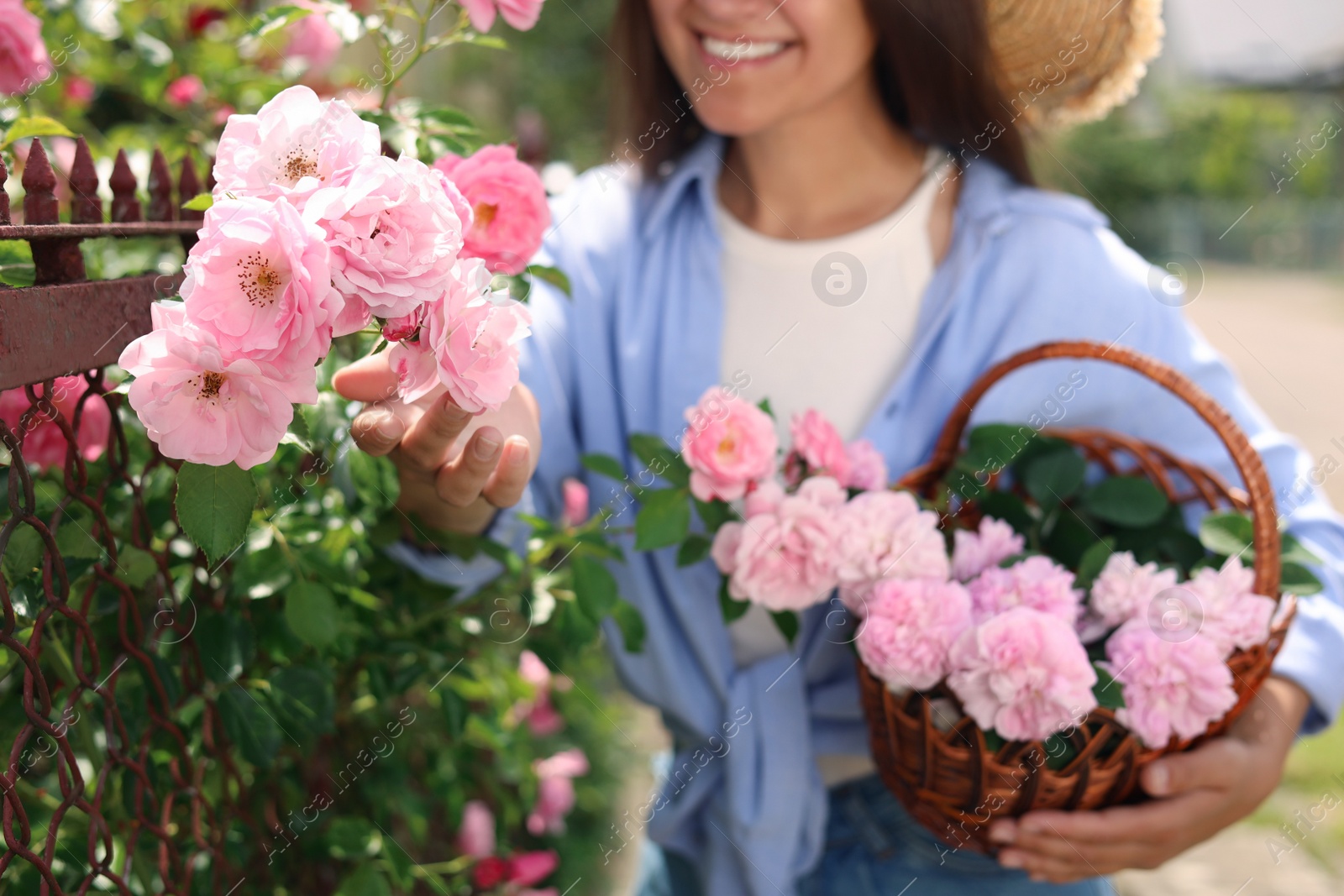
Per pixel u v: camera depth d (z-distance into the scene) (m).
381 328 0.90
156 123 1.65
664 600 1.39
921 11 1.28
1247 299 12.41
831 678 1.40
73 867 1.02
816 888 1.43
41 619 0.75
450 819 1.70
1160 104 15.36
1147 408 1.38
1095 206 1.73
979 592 1.20
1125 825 1.16
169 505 1.08
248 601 1.16
